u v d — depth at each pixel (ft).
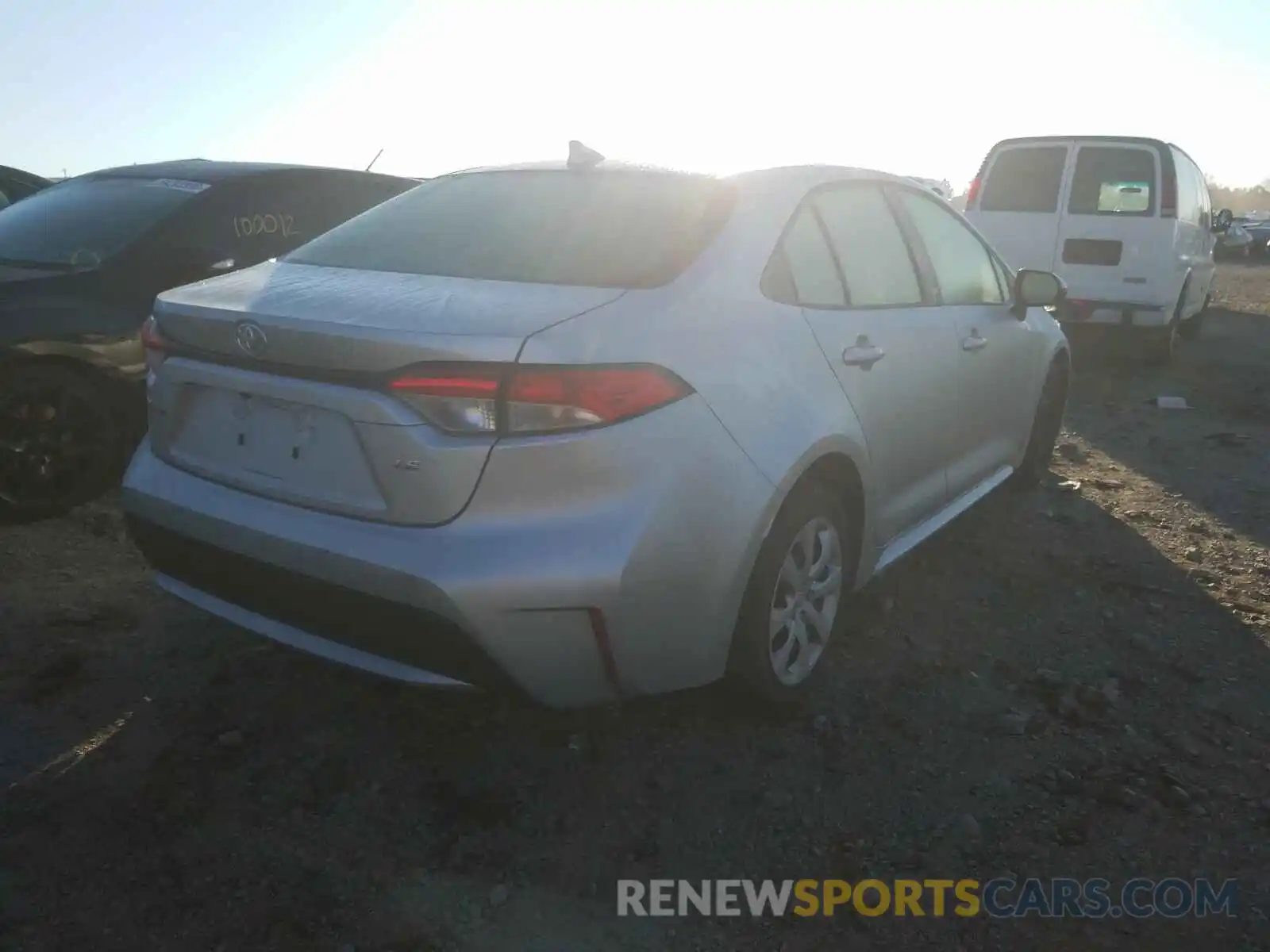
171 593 10.44
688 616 9.11
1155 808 9.73
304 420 9.00
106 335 15.90
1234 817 9.65
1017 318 15.83
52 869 8.62
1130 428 24.29
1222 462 21.40
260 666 11.79
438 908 8.36
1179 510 18.10
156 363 10.18
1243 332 43.55
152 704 11.00
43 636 12.23
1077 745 10.70
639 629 8.75
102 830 9.10
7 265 16.66
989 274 15.61
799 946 8.11
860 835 9.34
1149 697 11.68
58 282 15.81
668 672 9.23
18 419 15.23
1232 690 11.89
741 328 9.80
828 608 11.33
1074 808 9.73
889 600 13.85
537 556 8.27
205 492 9.66
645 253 9.98
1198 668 12.37
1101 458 21.56
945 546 15.92
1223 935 8.29
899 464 12.39
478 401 8.20
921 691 11.67
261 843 9.02
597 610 8.46
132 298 16.44
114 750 10.21
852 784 10.02
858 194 12.58
